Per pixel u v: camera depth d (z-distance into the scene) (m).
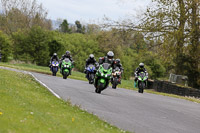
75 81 76.38
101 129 23.53
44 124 21.09
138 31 119.38
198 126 31.81
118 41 127.12
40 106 29.30
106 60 51.19
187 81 119.81
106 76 49.94
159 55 122.94
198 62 117.69
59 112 27.91
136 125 27.97
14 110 24.17
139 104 43.88
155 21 115.69
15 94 33.16
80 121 25.20
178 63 118.50
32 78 61.28
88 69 73.69
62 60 82.12
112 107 37.09
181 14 112.25
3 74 57.53
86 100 40.28
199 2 110.06
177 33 109.38
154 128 27.56
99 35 132.75
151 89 112.56
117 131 23.98
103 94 51.41
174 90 95.62
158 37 118.62
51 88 48.72
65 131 19.98
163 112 38.78
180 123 32.03
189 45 113.69
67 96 41.59
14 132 17.55
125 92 65.38
